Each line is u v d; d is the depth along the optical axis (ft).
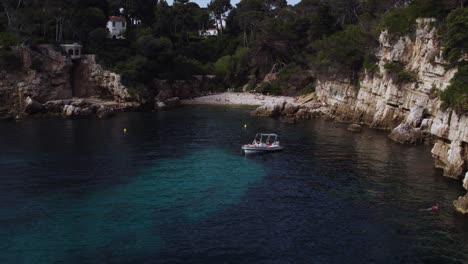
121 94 426.51
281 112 384.47
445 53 246.47
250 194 168.96
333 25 522.88
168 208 153.79
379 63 333.42
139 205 156.76
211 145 259.19
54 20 444.55
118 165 211.61
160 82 485.97
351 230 135.13
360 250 122.21
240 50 628.28
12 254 119.75
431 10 286.25
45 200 161.79
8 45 386.32
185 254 120.26
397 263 115.03
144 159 223.71
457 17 233.76
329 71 400.06
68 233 133.08
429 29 275.18
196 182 184.55
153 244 126.00
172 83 506.48
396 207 153.69
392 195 166.09
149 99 452.76
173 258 118.01
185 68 536.83
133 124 336.49
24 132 296.10
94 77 435.53
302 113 373.81
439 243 125.80
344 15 555.69
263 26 565.53
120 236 131.13
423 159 219.82
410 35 298.15
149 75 482.28
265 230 135.44
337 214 147.95
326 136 286.66
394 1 433.07
